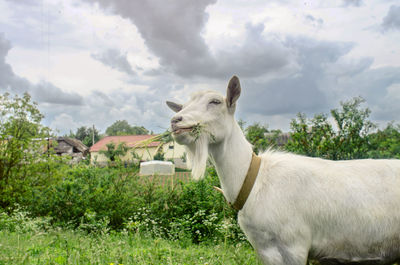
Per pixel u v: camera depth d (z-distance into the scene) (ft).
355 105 21.84
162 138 10.71
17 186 33.32
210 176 25.71
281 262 8.55
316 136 22.72
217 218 22.43
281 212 8.53
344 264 8.75
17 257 11.90
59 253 14.21
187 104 9.52
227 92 9.35
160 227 23.70
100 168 30.48
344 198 8.45
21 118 35.86
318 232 8.63
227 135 9.30
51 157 36.63
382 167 8.87
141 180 29.89
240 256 12.39
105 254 12.95
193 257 15.39
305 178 8.76
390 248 8.39
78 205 25.67
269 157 9.67
